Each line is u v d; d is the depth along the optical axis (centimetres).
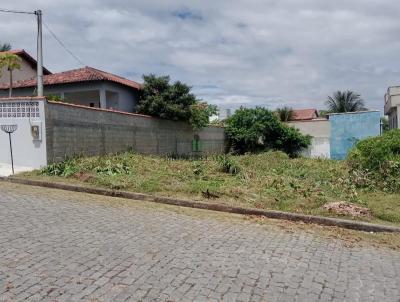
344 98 6028
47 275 454
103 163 1316
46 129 1290
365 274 516
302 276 492
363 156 1329
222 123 3144
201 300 411
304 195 1008
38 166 1292
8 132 1292
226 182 1178
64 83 2327
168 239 620
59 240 582
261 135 2950
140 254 539
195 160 1786
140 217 775
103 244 574
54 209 792
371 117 2975
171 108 2172
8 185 1073
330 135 3062
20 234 600
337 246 648
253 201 941
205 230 697
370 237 726
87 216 750
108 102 2434
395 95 3312
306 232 732
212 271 491
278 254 575
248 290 441
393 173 1175
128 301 402
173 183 1109
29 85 2417
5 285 423
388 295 450
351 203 930
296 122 3484
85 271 470
